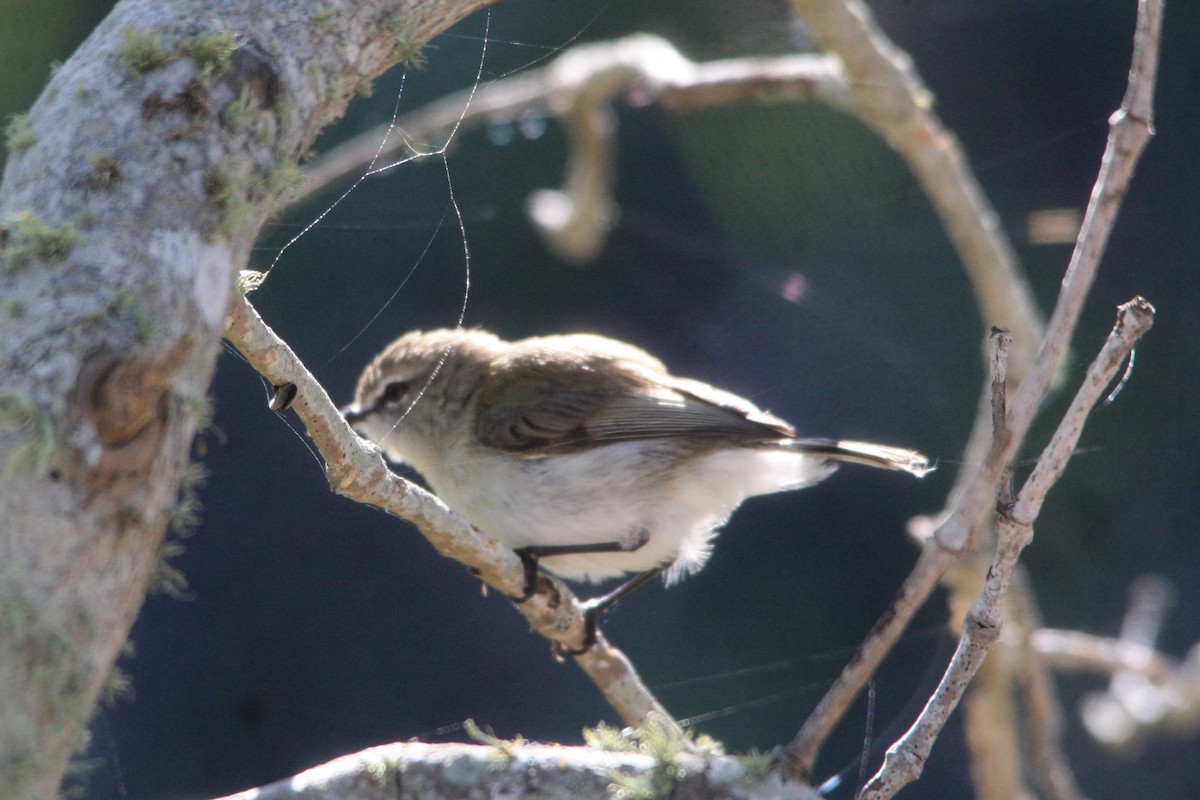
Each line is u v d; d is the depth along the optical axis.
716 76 9.86
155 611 11.39
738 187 12.93
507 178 13.23
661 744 4.46
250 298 8.11
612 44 12.55
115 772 10.27
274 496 11.86
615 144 13.17
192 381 3.11
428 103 10.99
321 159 10.27
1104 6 13.38
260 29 3.59
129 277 2.99
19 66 8.09
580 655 6.43
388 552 12.03
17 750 2.65
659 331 12.77
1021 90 13.45
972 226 9.02
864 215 12.68
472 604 12.06
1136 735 9.45
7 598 2.66
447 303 12.11
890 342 12.40
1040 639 9.36
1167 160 13.32
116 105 3.26
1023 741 10.21
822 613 12.09
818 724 4.46
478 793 4.40
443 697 11.73
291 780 4.54
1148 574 12.65
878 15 13.50
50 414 2.75
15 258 2.96
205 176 3.25
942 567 4.39
